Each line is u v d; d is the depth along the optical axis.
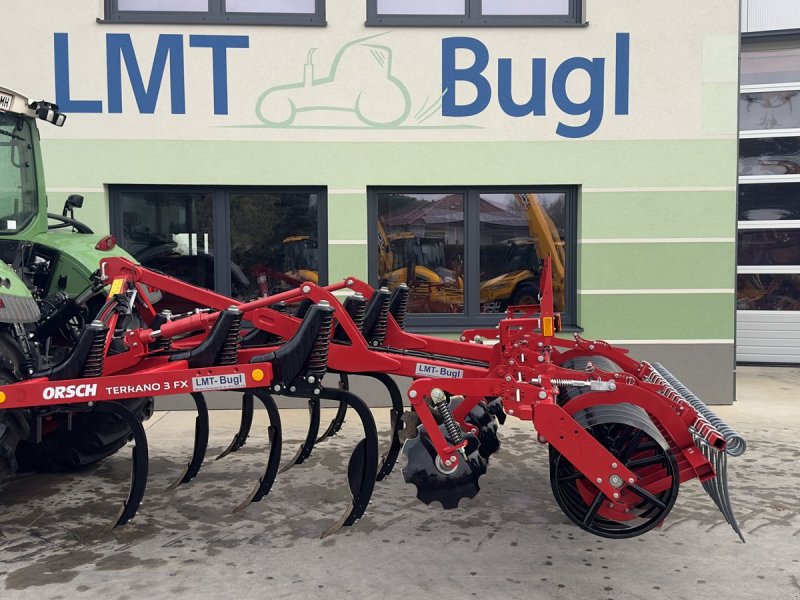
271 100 5.75
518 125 5.83
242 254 5.96
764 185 8.13
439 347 3.83
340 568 2.86
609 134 5.84
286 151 5.79
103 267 3.50
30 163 3.95
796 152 8.03
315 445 4.66
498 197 6.02
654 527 2.94
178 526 3.31
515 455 4.45
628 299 5.93
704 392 5.96
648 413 3.15
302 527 3.30
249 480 3.97
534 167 5.86
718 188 5.85
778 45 8.06
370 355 3.39
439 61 5.78
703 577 2.78
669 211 5.88
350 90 5.78
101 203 5.72
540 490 3.81
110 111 5.68
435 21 5.88
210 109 5.73
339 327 3.75
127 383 2.99
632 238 5.90
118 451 4.61
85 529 3.28
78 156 5.68
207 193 5.90
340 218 5.86
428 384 2.99
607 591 2.66
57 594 2.64
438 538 3.17
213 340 3.08
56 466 4.10
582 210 5.89
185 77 5.70
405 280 6.06
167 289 3.53
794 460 4.34
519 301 6.10
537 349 3.23
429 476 3.03
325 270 5.98
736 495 3.72
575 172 5.86
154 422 5.39
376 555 2.99
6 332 3.19
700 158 5.84
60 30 5.60
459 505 3.58
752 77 8.18
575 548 3.06
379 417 5.53
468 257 6.04
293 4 5.82
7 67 5.61
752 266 8.18
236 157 5.77
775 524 3.32
